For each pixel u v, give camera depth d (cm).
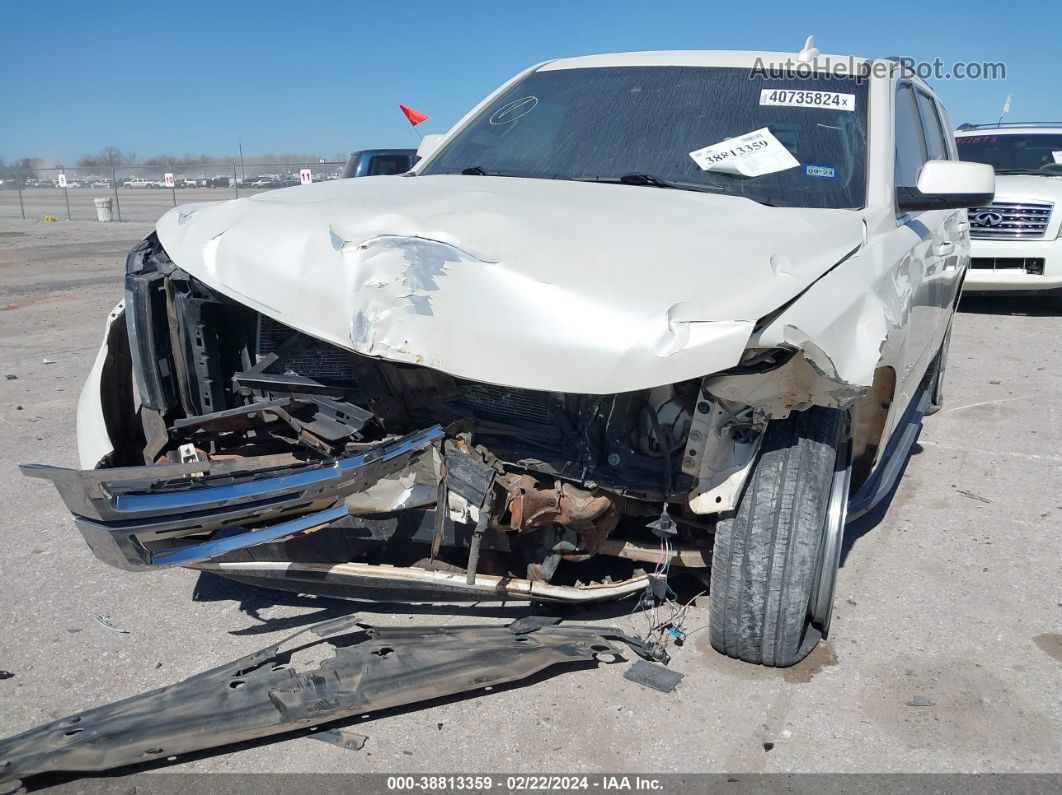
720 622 282
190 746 240
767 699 274
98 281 1346
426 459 275
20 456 510
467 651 278
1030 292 991
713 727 260
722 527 275
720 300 239
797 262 262
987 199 352
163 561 242
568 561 326
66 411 605
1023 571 372
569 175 362
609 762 245
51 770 229
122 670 293
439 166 401
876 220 326
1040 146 1092
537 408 274
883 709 271
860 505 343
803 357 239
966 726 263
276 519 266
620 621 316
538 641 286
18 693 280
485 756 247
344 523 288
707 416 253
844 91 380
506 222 269
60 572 365
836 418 277
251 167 3806
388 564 301
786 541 270
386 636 280
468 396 285
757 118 368
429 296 251
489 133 409
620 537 303
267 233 293
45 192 6738
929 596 348
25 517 422
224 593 347
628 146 367
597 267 249
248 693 258
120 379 332
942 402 637
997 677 290
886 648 307
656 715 265
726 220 285
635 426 268
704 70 399
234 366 321
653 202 301
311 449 305
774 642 277
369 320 252
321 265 269
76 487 218
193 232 317
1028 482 481
